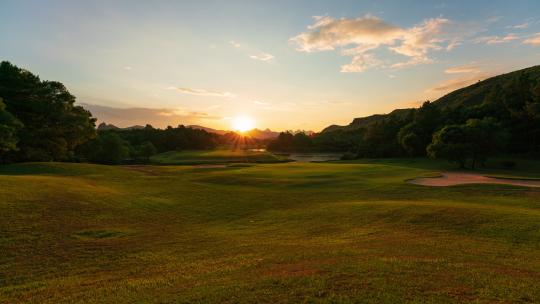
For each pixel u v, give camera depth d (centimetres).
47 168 3572
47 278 1044
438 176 3956
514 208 2033
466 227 1612
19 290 945
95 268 1131
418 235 1525
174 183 3275
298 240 1498
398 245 1334
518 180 3772
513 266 1045
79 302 838
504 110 8388
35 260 1198
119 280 1012
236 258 1201
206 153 12381
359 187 3158
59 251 1297
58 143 5047
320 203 2414
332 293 789
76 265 1161
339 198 2636
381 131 10950
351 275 918
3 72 4625
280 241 1482
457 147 5847
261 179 3831
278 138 18188
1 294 918
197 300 787
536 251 1252
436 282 861
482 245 1333
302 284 854
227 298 786
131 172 4072
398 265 1016
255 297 782
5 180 2266
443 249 1269
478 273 942
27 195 1980
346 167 5125
